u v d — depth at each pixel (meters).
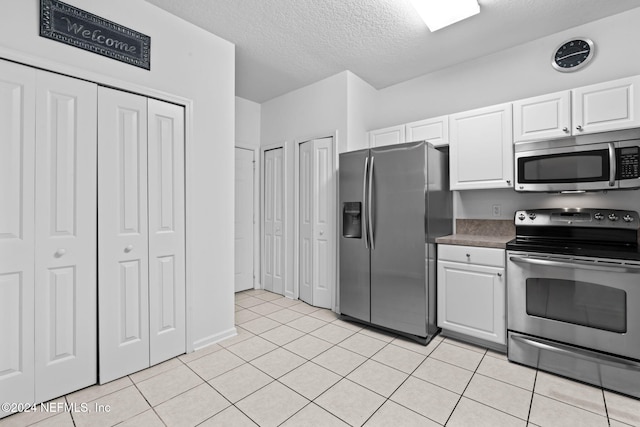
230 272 2.57
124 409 1.63
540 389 1.80
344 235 2.90
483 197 2.81
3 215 1.55
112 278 1.91
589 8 2.17
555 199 2.48
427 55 2.83
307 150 3.47
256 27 2.37
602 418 1.54
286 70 3.12
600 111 2.03
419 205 2.42
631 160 1.91
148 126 2.05
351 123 3.16
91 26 1.80
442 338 2.54
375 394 1.76
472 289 2.34
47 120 1.66
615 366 1.75
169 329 2.17
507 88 2.72
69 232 1.75
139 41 2.00
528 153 2.27
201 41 2.35
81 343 1.79
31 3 1.60
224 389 1.82
